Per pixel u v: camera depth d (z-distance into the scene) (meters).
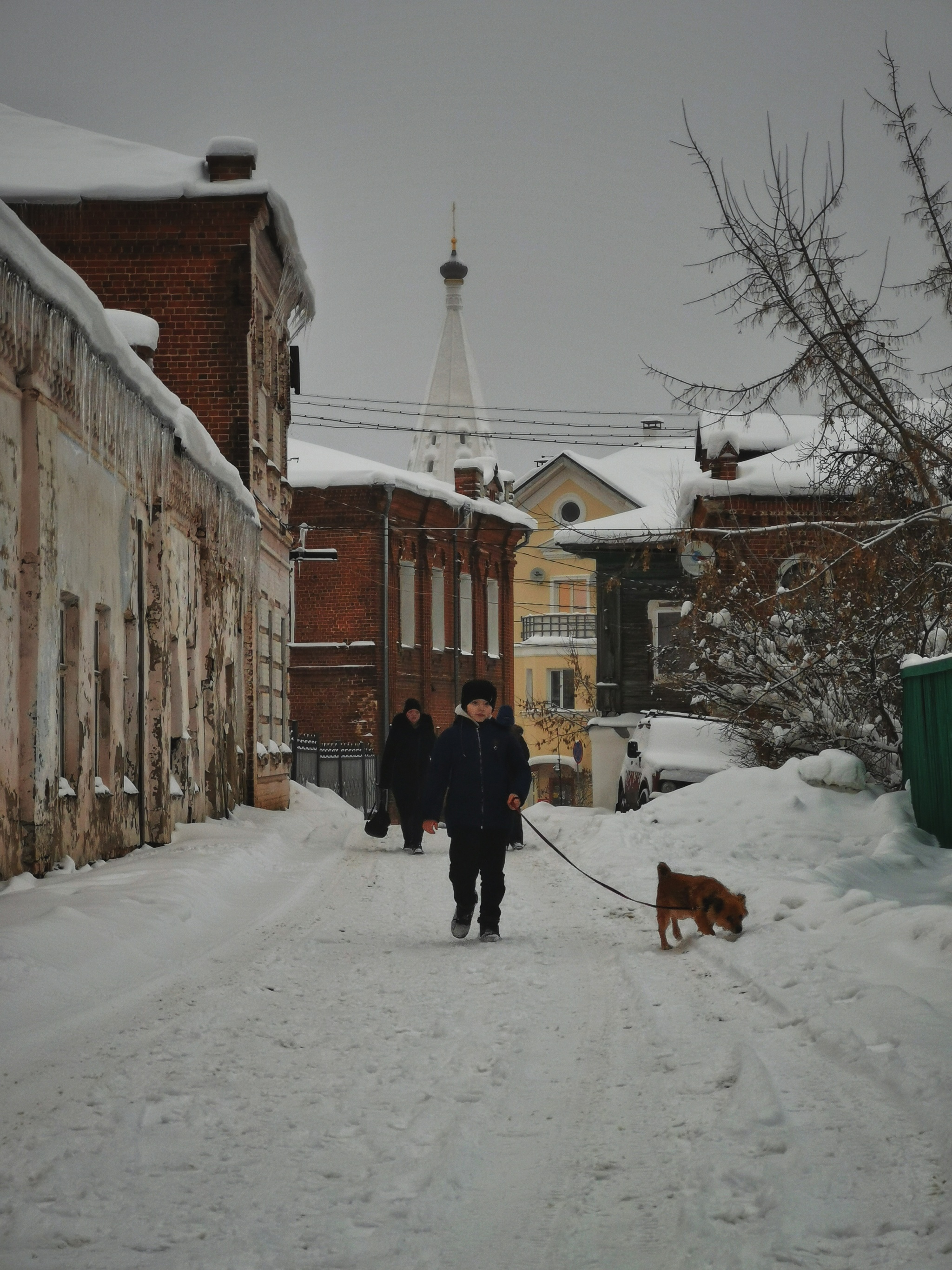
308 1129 5.27
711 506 32.28
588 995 7.93
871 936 8.88
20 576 11.94
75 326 12.66
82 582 13.62
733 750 25.12
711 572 24.84
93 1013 7.38
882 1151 4.66
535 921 11.38
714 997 7.63
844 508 20.22
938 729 15.56
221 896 12.73
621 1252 4.02
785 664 22.53
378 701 44.75
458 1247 4.09
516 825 10.89
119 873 12.76
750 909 10.69
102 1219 4.31
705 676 24.25
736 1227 4.13
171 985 8.29
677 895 9.64
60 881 11.98
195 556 19.95
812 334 15.22
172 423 16.75
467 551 52.09
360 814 32.34
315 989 8.19
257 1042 6.74
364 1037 6.84
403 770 18.39
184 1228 4.24
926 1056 5.68
